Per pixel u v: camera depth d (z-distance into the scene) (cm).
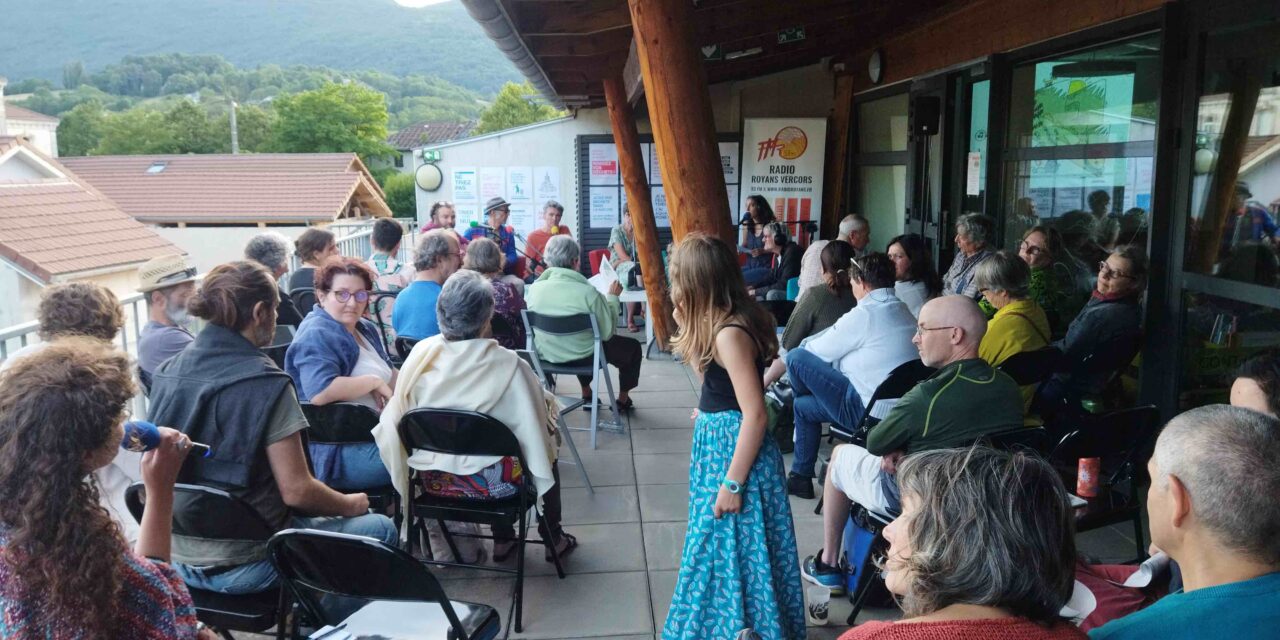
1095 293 423
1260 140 362
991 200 627
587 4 544
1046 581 123
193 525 236
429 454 306
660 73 327
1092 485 304
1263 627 129
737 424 243
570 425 534
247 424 232
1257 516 131
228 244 3114
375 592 216
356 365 340
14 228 1934
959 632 122
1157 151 420
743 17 643
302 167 3459
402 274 593
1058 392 416
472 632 222
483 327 308
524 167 1123
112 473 252
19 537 135
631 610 312
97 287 284
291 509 246
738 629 240
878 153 893
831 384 381
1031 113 588
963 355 276
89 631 137
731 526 241
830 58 1007
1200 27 395
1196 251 405
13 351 339
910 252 468
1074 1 506
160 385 239
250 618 237
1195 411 147
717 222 335
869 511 289
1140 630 137
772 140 1000
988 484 128
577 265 517
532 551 361
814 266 590
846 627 297
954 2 671
